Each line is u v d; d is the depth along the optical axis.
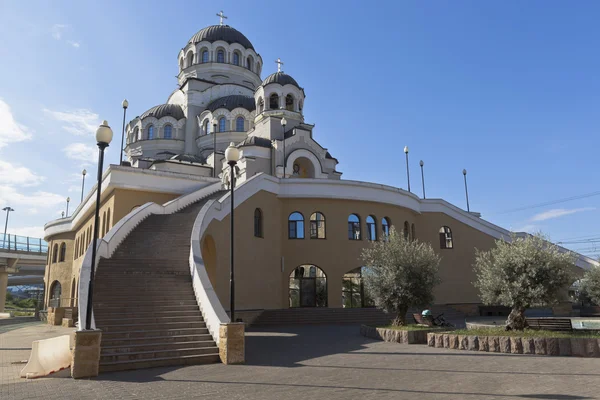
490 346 13.27
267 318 23.84
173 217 22.38
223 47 52.72
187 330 13.20
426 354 13.02
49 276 40.97
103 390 8.95
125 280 15.52
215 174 40.84
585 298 28.95
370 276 18.38
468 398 7.81
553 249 14.85
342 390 8.60
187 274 16.73
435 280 17.83
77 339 10.40
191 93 49.62
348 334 18.88
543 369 10.31
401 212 31.39
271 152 38.34
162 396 8.36
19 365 12.20
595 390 8.19
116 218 25.45
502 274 15.00
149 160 42.59
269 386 9.08
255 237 25.05
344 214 28.67
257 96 43.75
